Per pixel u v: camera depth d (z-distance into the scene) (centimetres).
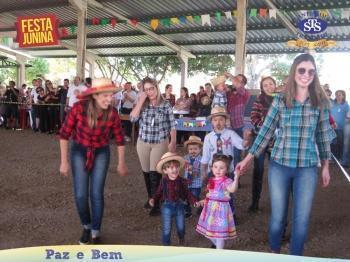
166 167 385
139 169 796
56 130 1395
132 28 1709
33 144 1121
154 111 498
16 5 1625
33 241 423
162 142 500
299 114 308
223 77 596
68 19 1717
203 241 430
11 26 1959
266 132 324
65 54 2377
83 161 394
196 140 482
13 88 1550
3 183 659
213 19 1465
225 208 368
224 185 366
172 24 1588
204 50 1864
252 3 1246
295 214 318
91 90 371
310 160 311
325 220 516
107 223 483
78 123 384
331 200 612
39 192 609
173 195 388
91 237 419
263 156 514
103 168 397
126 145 1134
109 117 386
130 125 1228
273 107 319
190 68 2614
